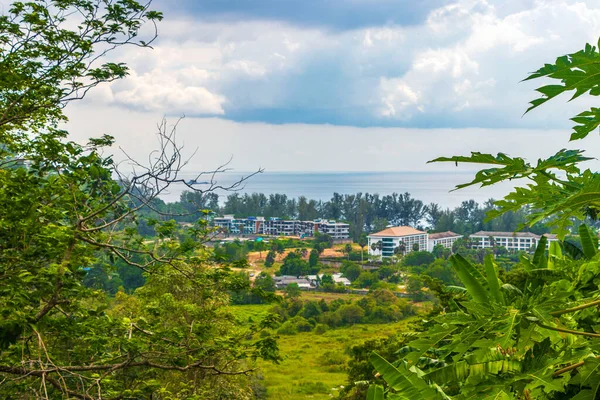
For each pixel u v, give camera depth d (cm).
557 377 256
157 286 1320
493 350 283
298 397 4034
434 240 16350
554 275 324
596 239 348
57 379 824
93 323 793
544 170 218
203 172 782
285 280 11644
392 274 11569
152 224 916
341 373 4944
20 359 763
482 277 282
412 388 256
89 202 902
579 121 174
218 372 891
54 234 729
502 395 234
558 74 154
